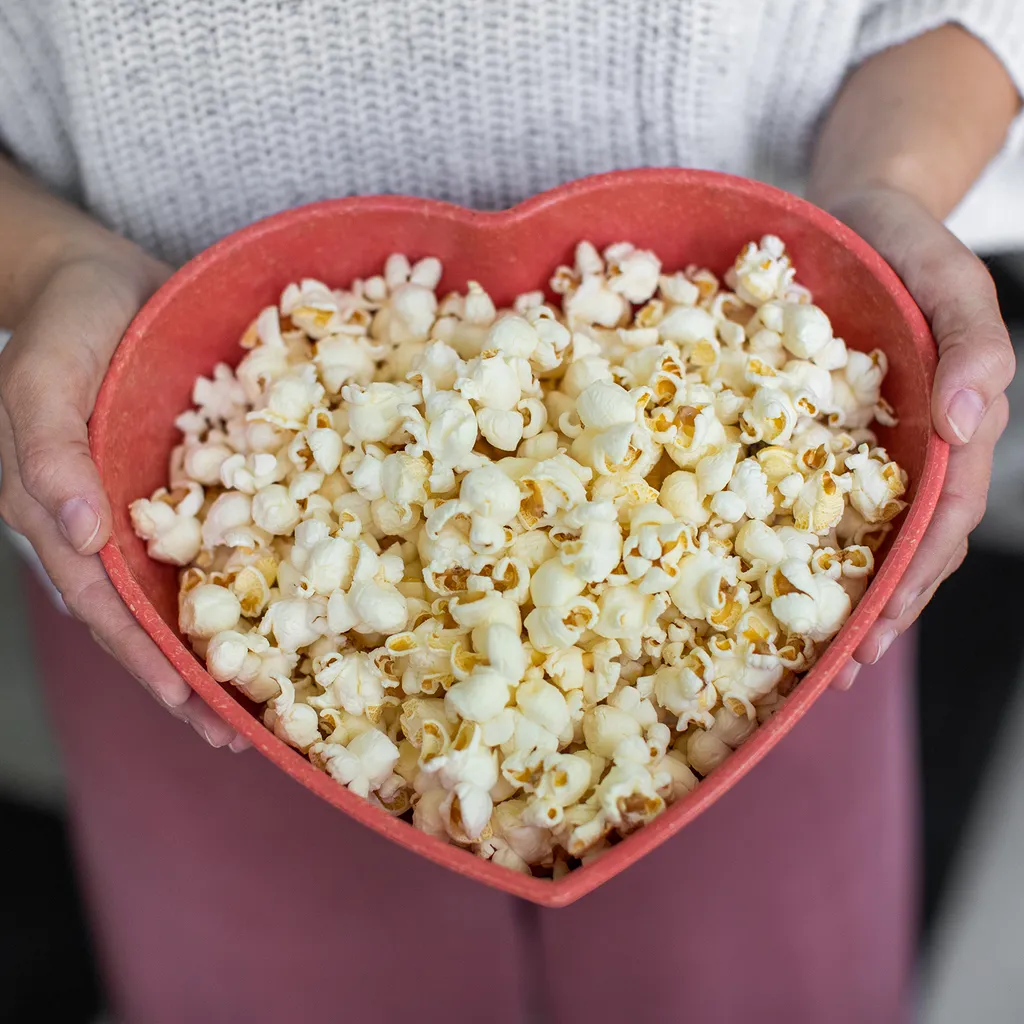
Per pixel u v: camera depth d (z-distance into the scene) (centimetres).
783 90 53
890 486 44
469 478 42
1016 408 76
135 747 57
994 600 73
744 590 42
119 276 49
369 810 39
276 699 42
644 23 49
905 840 58
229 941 55
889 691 58
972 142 52
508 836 42
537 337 45
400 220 47
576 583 42
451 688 41
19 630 75
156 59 49
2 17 50
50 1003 67
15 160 56
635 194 47
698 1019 55
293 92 50
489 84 50
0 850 70
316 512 45
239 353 49
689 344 46
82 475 43
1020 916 67
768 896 55
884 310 45
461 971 55
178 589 47
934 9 51
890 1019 57
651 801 40
